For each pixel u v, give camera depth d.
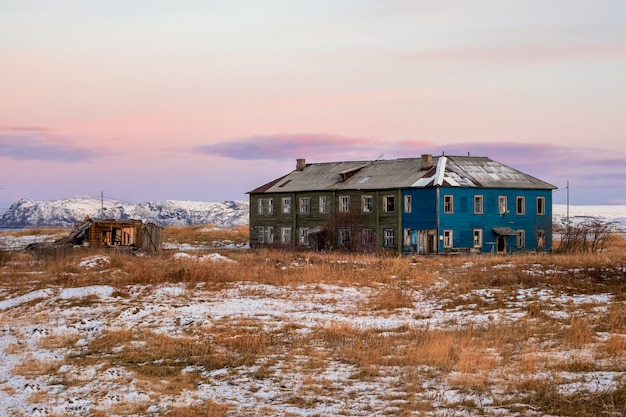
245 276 36.94
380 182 70.50
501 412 14.65
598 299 30.30
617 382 16.25
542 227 70.25
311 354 21.05
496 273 39.44
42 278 37.78
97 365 20.08
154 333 24.44
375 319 27.69
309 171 80.94
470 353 19.84
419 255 61.34
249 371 19.20
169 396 16.83
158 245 65.44
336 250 67.75
